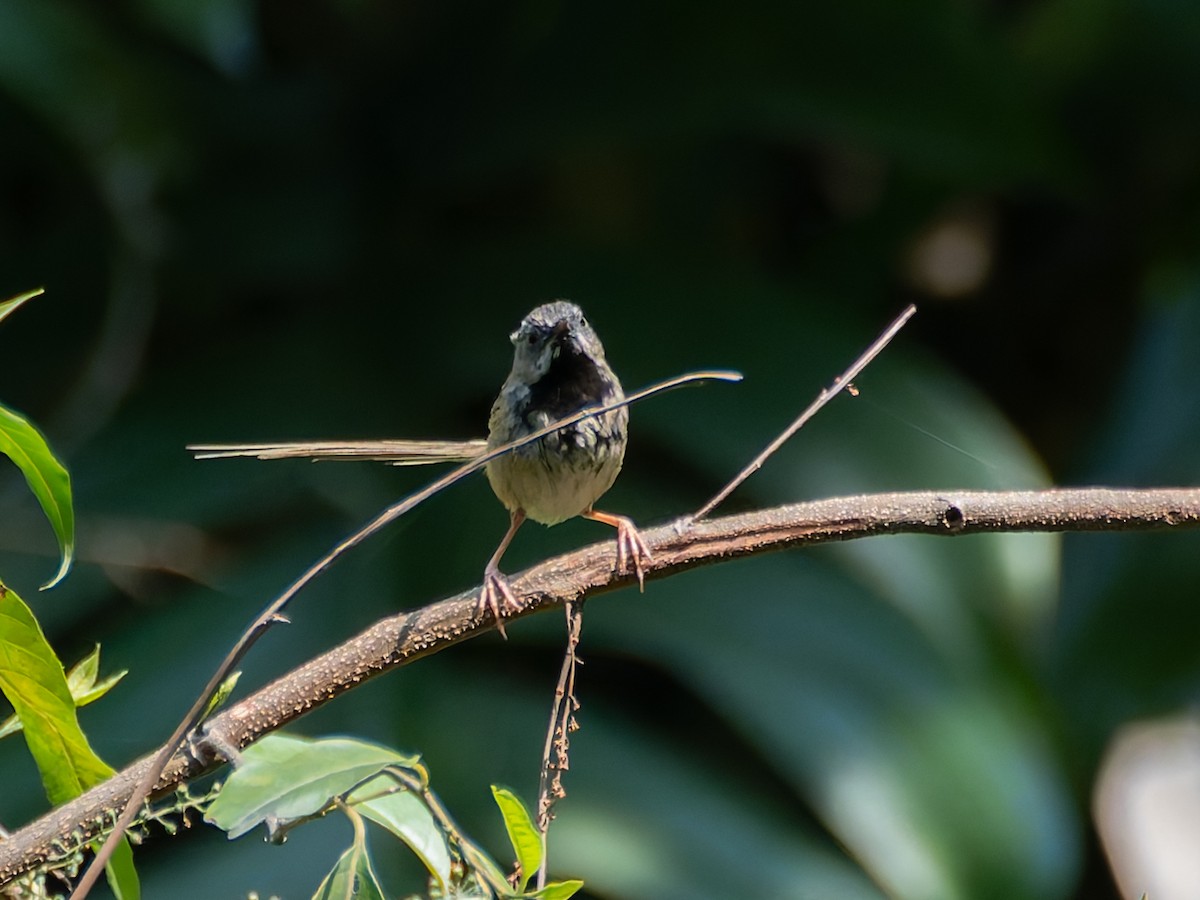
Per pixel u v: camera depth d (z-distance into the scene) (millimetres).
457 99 13141
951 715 9320
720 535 4895
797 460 10383
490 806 8406
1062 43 13680
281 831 3789
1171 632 11289
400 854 8023
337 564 9789
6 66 11242
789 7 11914
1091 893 12664
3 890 4094
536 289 12062
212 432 10852
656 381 10961
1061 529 4828
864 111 12469
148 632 9516
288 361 11555
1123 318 14750
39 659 4199
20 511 10539
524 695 9188
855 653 9562
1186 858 13914
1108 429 12719
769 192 15047
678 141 14352
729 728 10320
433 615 4715
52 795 4477
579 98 12773
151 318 11953
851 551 10031
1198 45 13195
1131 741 14789
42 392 12148
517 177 14133
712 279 11961
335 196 12953
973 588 10156
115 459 10750
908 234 14562
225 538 10789
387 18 13102
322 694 4520
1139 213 14609
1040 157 12500
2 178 12961
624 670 10617
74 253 12625
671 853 8570
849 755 8977
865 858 8531
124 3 12469
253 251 12516
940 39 11898
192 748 4277
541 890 3750
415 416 11117
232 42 12000
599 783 8797
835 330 11539
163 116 12055
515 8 12594
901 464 10500
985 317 15141
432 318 11984
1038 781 9172
